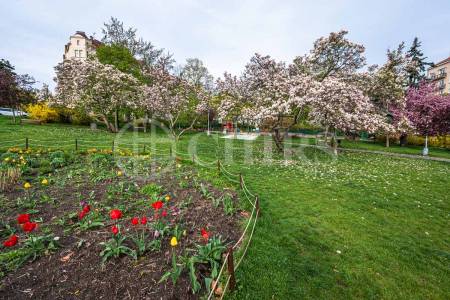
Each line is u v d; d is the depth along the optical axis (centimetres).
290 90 1168
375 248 381
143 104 1966
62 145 1122
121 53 2620
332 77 1443
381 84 1667
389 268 338
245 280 283
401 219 502
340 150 1595
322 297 274
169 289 248
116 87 1959
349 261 344
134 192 529
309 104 1145
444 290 307
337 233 417
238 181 655
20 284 246
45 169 641
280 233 399
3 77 1962
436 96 2084
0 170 565
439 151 1956
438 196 666
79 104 2016
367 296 284
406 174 948
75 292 238
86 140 1338
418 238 429
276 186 651
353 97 1155
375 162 1210
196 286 248
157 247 313
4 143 1063
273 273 300
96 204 443
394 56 1758
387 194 652
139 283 253
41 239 308
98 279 256
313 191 628
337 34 1493
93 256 294
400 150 1809
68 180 582
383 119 1463
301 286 286
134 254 290
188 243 335
